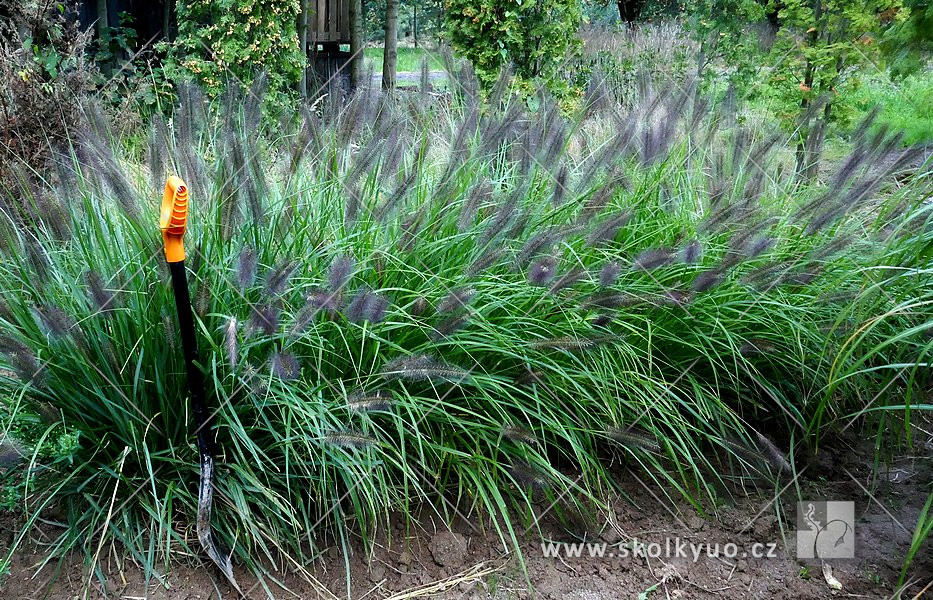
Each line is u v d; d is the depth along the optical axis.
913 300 3.33
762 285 3.59
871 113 4.20
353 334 3.17
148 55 9.87
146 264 2.97
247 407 3.01
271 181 3.75
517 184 4.05
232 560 2.95
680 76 8.07
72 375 2.93
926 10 6.03
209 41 8.70
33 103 5.24
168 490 2.91
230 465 2.92
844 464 3.76
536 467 3.17
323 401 2.98
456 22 8.16
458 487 3.29
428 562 3.07
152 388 3.04
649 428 3.49
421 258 3.46
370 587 2.93
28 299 3.12
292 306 3.20
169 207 2.52
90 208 3.17
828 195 3.76
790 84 7.64
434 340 3.22
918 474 3.68
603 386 3.35
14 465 2.97
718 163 4.25
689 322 3.70
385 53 10.03
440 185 3.54
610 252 3.78
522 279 3.48
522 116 4.09
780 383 3.91
